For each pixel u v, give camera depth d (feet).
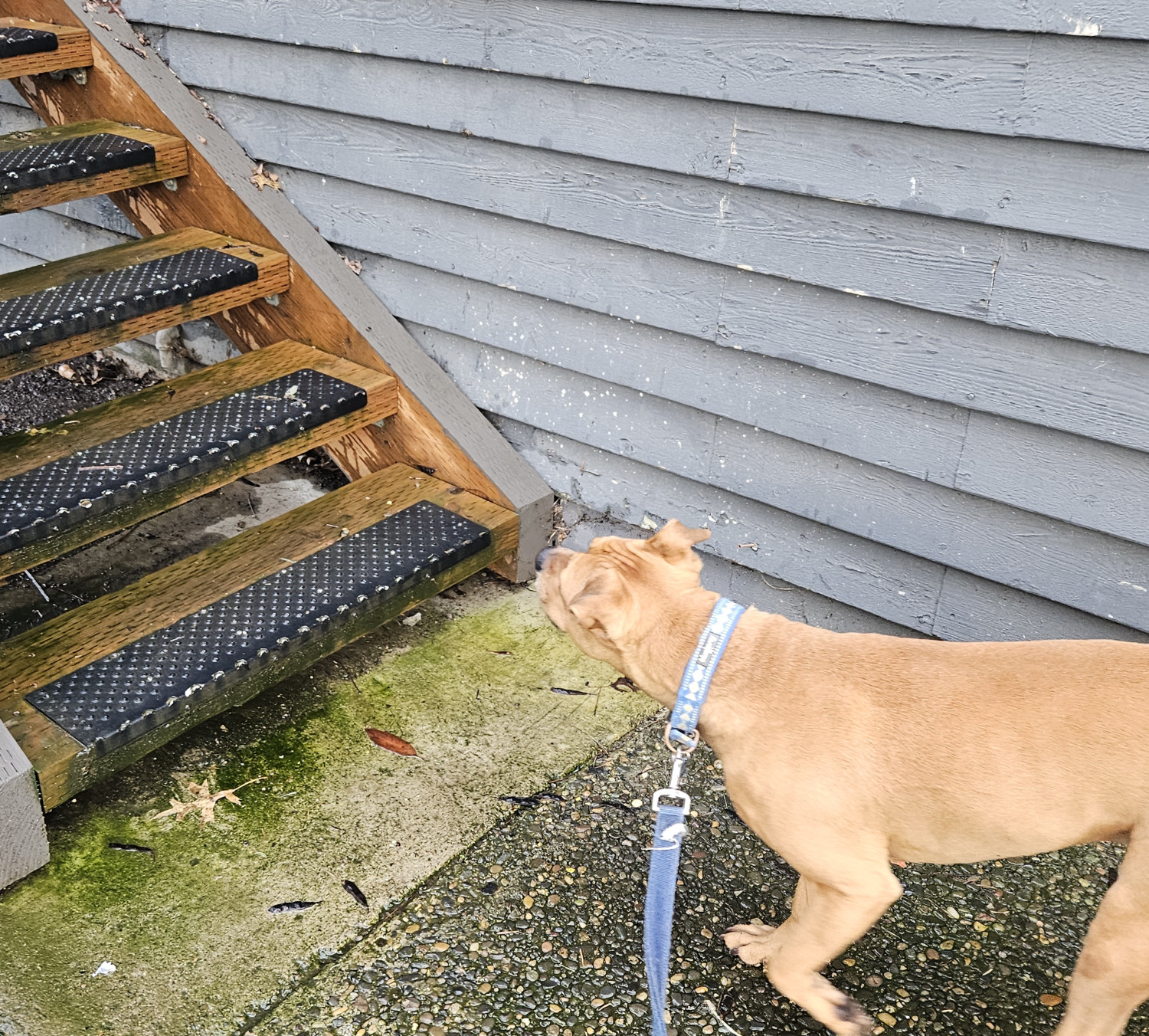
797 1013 7.54
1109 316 8.40
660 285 10.73
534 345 11.92
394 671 10.93
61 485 9.75
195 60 13.29
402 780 9.52
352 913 8.19
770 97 9.34
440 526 11.44
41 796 8.09
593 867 8.68
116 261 12.25
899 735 6.47
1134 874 6.10
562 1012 7.48
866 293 9.47
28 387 16.53
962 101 8.45
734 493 11.14
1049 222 8.39
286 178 13.24
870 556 10.50
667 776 9.65
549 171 11.02
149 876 8.45
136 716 8.52
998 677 6.49
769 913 8.32
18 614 11.82
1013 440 9.24
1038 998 7.70
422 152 11.86
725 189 9.96
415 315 12.80
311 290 12.63
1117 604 9.23
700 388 10.87
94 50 13.20
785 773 6.62
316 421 11.46
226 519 13.60
